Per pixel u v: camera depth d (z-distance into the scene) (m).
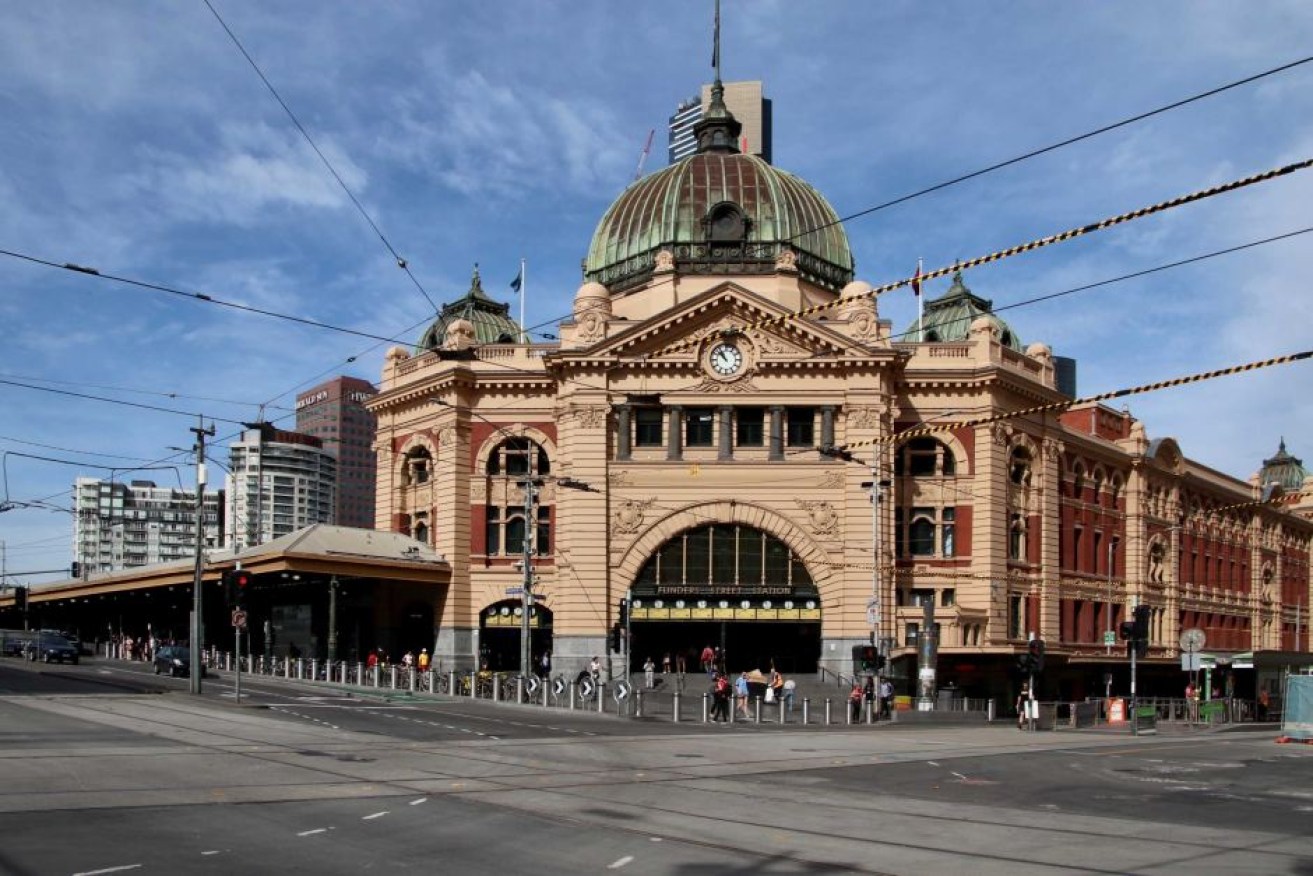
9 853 15.88
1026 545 74.00
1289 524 122.38
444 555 72.31
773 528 66.94
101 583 86.88
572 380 68.50
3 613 126.56
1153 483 91.62
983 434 70.31
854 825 20.41
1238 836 19.83
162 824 18.41
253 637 88.00
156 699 44.94
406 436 77.25
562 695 59.12
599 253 78.81
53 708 38.81
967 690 68.31
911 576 69.69
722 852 17.47
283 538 71.06
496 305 85.88
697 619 67.12
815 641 71.56
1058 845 18.69
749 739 39.12
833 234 77.69
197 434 51.78
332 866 15.84
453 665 70.69
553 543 71.38
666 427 68.56
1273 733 55.31
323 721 38.97
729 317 68.12
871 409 67.12
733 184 75.75
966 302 84.44
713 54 82.19
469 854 16.88
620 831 19.02
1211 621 101.25
